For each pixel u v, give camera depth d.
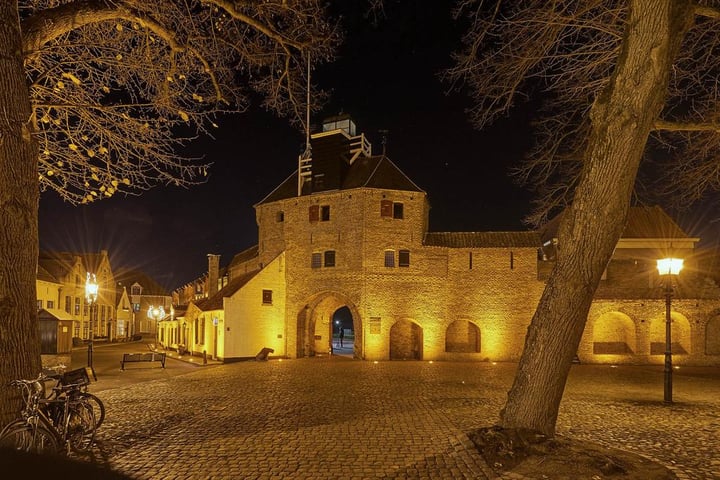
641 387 19.91
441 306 33.25
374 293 32.66
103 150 9.53
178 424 11.77
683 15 8.00
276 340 34.47
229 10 10.25
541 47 10.76
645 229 35.88
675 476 7.92
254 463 8.55
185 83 11.07
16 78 8.27
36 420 7.92
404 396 16.44
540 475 7.57
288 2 10.79
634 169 8.29
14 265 8.21
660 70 7.90
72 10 9.26
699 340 31.45
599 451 8.75
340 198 33.97
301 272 34.81
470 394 16.95
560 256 8.83
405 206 33.62
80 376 9.90
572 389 19.14
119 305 69.44
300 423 11.91
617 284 33.47
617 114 8.13
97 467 8.23
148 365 28.97
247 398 15.99
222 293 35.81
